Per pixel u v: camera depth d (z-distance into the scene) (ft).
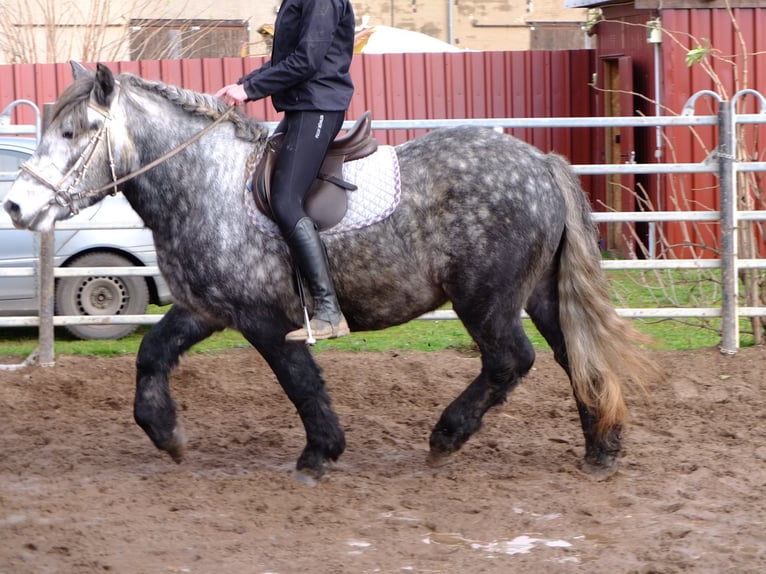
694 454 25.52
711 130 51.03
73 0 68.85
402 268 22.58
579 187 23.54
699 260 34.27
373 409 30.42
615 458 23.84
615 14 55.57
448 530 20.62
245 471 24.71
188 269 22.80
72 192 22.00
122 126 22.35
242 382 32.71
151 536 20.15
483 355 23.27
